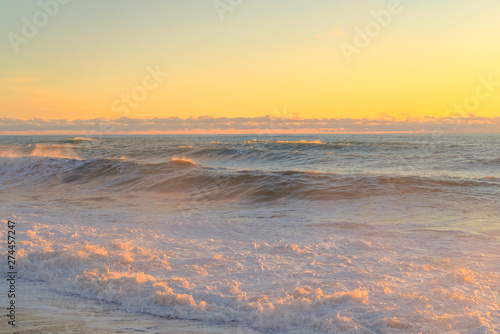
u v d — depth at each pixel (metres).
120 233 8.23
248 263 6.14
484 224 9.30
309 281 5.28
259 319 4.22
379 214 10.63
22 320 4.25
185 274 5.62
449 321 4.02
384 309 4.32
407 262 6.21
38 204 12.73
